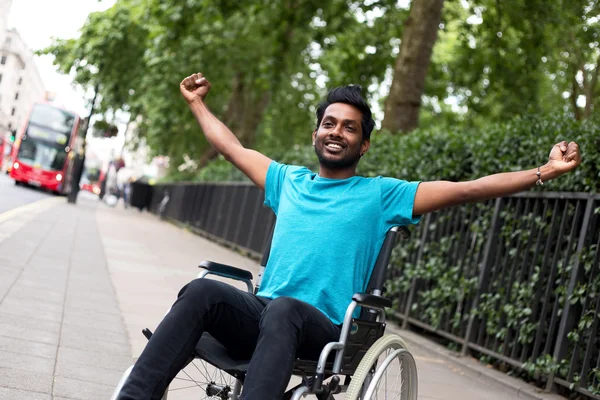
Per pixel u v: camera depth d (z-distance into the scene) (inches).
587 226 268.8
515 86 752.3
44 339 227.3
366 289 137.8
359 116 142.9
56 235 565.9
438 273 362.6
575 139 281.0
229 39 964.6
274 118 1270.9
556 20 671.1
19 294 291.6
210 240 945.5
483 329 321.7
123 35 1004.6
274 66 820.0
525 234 306.8
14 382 177.6
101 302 311.6
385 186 141.1
